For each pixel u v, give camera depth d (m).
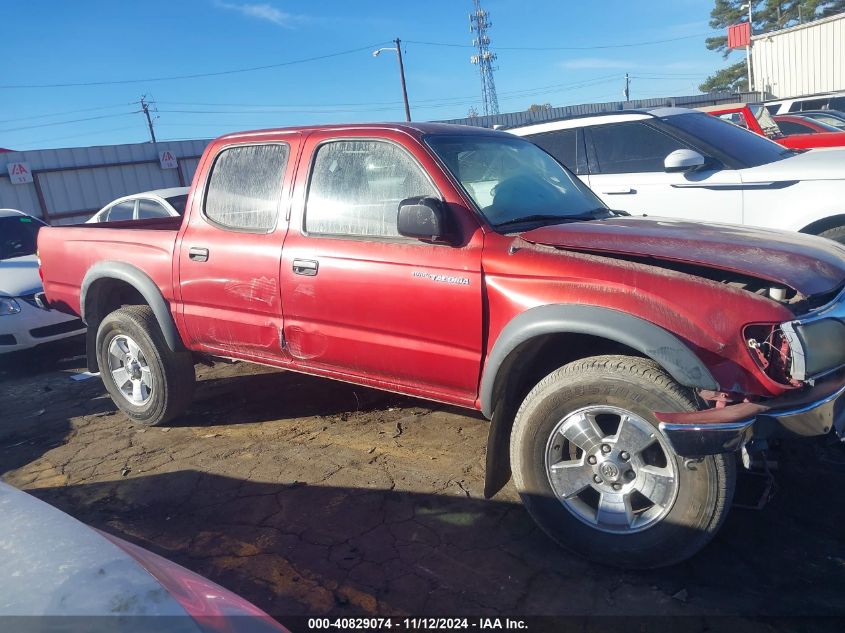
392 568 3.08
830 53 20.58
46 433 5.18
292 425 4.82
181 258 4.41
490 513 3.49
